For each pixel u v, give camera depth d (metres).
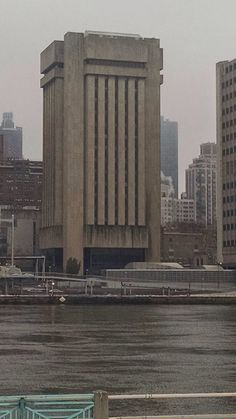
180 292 198.50
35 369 61.81
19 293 199.88
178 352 74.88
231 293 199.62
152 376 58.03
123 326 109.38
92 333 97.00
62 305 178.88
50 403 24.34
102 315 137.38
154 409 43.31
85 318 128.12
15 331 100.06
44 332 98.50
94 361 67.31
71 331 100.38
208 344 83.06
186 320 123.06
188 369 61.97
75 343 83.88
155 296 183.38
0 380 55.88
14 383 54.50
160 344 83.19
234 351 76.00
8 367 63.09
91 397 24.33
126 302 181.12
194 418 24.98
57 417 24.47
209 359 68.94
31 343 83.69
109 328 105.56
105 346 80.56
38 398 24.23
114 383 54.50
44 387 52.81
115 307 170.50
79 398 24.23
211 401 45.88
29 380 55.94
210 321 120.56
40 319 125.62
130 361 67.38
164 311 151.75
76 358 69.56
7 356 71.12
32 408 24.36
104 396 24.09
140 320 122.94
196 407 43.91
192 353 73.88
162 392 50.47
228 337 91.81
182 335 94.38
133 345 81.75
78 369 61.91
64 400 24.45
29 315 137.88
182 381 55.47
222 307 170.00
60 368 62.53
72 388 52.38
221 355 72.31
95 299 181.25
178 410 43.03
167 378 56.91
